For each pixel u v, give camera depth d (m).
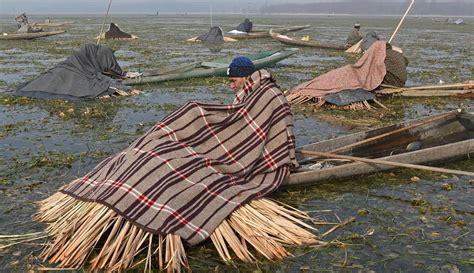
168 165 5.40
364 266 4.93
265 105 6.14
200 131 5.94
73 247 4.91
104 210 5.16
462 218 6.05
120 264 4.71
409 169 7.52
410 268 4.91
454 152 7.73
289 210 5.94
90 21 84.75
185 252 5.04
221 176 5.64
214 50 28.92
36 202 6.34
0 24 70.38
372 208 6.26
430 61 23.66
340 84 12.76
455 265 4.98
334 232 5.61
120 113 11.84
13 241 5.30
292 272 4.78
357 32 28.98
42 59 24.05
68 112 11.71
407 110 12.17
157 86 15.69
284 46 31.42
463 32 51.06
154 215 5.04
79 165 7.89
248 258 4.91
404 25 70.38
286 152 6.20
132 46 31.64
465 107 12.52
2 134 9.69
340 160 7.70
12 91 13.94
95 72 14.27
